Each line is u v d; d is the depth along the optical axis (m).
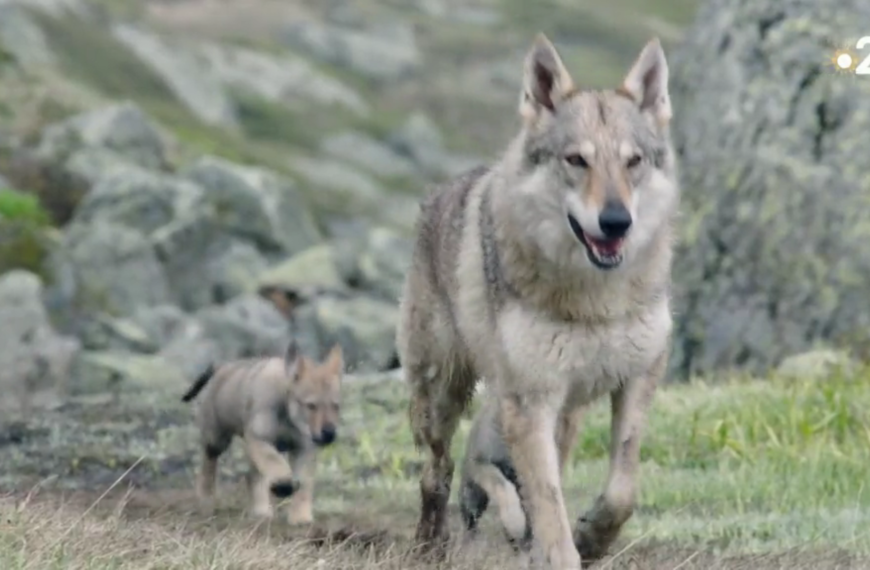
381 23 187.38
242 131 138.00
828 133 41.09
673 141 43.78
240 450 33.00
